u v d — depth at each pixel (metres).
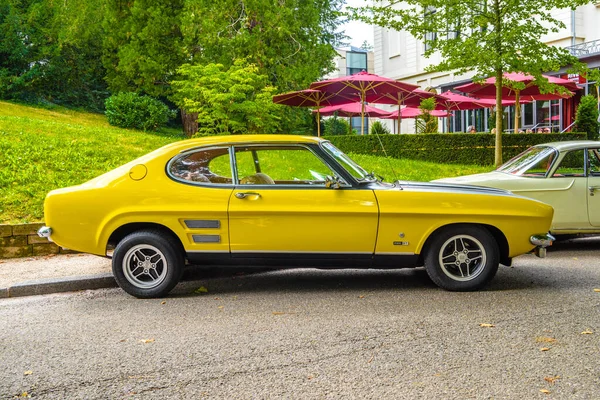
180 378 3.88
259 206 5.84
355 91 21.64
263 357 4.23
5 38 26.84
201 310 5.56
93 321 5.28
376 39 42.25
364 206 5.83
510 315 5.16
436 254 5.98
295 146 6.11
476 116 33.88
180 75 25.73
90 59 30.69
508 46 14.98
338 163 5.97
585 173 8.27
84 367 4.12
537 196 8.16
